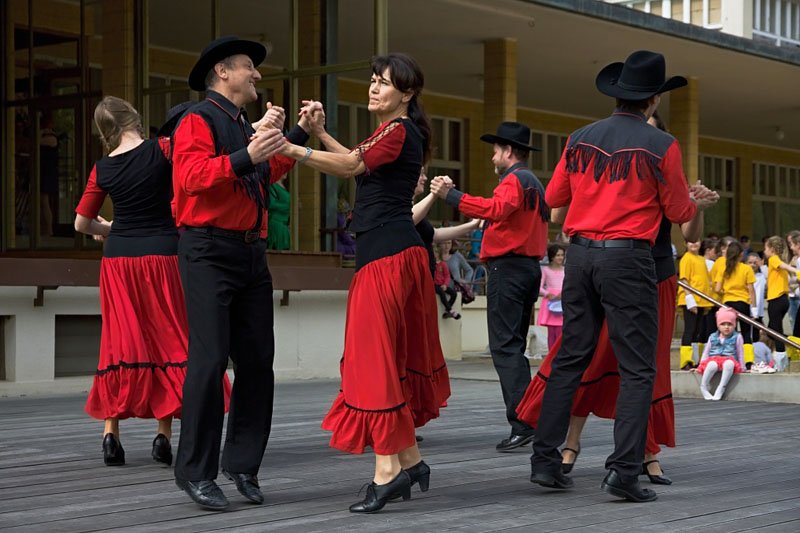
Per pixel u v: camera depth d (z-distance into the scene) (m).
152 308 5.82
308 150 4.68
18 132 14.59
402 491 4.70
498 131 6.78
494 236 6.74
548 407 5.15
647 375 4.99
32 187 14.41
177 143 4.71
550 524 4.45
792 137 30.95
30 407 8.65
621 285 5.00
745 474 5.72
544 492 5.16
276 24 14.68
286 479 5.44
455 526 4.40
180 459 4.71
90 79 14.02
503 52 18.80
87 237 13.74
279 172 5.05
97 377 5.82
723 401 9.77
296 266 11.83
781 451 6.56
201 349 4.71
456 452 6.41
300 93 13.09
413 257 4.88
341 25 17.23
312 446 6.54
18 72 14.62
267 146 4.57
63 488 5.18
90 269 10.05
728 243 13.64
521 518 4.56
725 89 23.28
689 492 5.20
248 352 4.91
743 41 19.34
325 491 5.13
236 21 14.80
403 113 4.95
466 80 22.67
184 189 4.62
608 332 5.08
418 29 18.00
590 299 5.14
